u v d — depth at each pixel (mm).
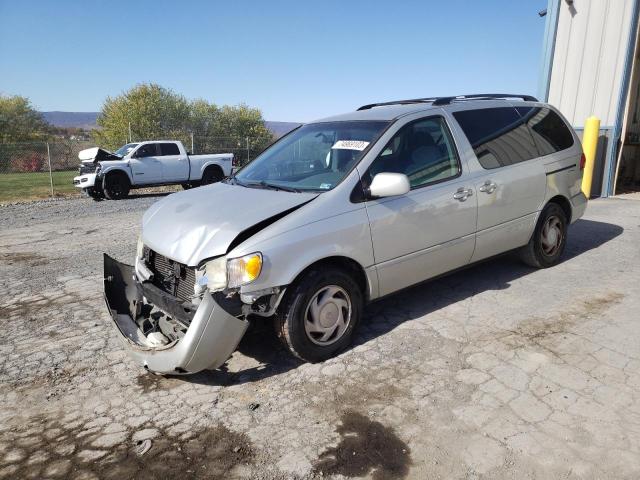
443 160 4148
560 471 2387
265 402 3094
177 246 3330
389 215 3684
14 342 4090
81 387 3363
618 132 9844
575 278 5035
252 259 3070
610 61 9594
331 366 3482
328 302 3484
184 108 41469
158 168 16281
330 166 3861
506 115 4844
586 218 8016
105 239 8094
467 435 2684
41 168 26672
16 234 8859
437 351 3619
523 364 3379
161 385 3357
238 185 4145
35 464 2607
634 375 3184
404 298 4684
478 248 4418
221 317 3018
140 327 3689
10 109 42750
